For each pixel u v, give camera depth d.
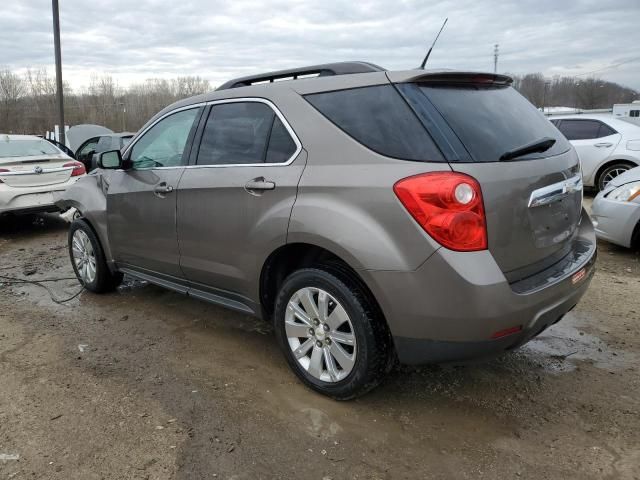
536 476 2.37
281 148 3.06
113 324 4.22
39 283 5.40
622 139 9.39
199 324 4.20
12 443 2.63
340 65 3.11
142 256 4.16
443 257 2.39
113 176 4.44
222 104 3.52
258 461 2.49
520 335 2.54
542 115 3.26
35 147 8.51
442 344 2.51
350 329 2.80
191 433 2.70
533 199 2.62
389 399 3.01
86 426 2.77
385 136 2.65
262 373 3.35
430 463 2.47
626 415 2.82
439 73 2.73
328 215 2.71
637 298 4.57
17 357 3.61
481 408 2.92
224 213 3.31
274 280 3.30
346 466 2.45
